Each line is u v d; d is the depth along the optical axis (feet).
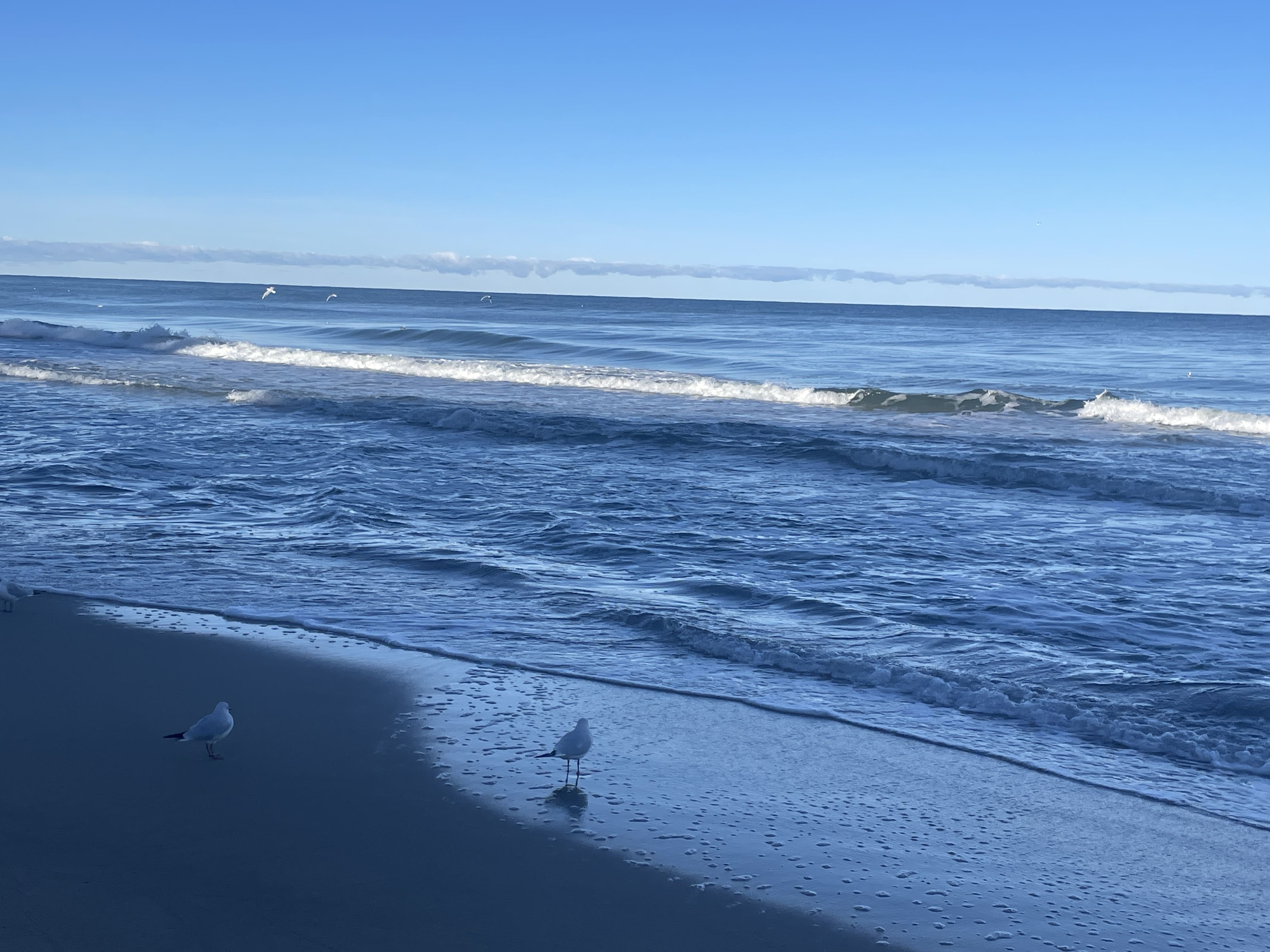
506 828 19.04
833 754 22.99
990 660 29.45
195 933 15.11
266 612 31.91
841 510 51.90
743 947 15.60
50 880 16.40
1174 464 68.13
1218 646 31.12
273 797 19.85
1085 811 20.62
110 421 74.13
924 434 80.33
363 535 43.16
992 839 19.35
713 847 18.66
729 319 387.75
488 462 63.31
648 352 155.94
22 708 23.77
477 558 39.58
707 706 25.55
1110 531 48.49
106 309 271.08
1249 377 137.69
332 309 324.80
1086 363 163.02
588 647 29.81
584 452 68.54
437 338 171.22
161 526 43.57
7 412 76.84
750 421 84.89
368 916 15.88
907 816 20.17
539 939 15.52
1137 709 25.99
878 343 210.38
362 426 76.13
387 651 28.73
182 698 24.77
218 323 217.36
